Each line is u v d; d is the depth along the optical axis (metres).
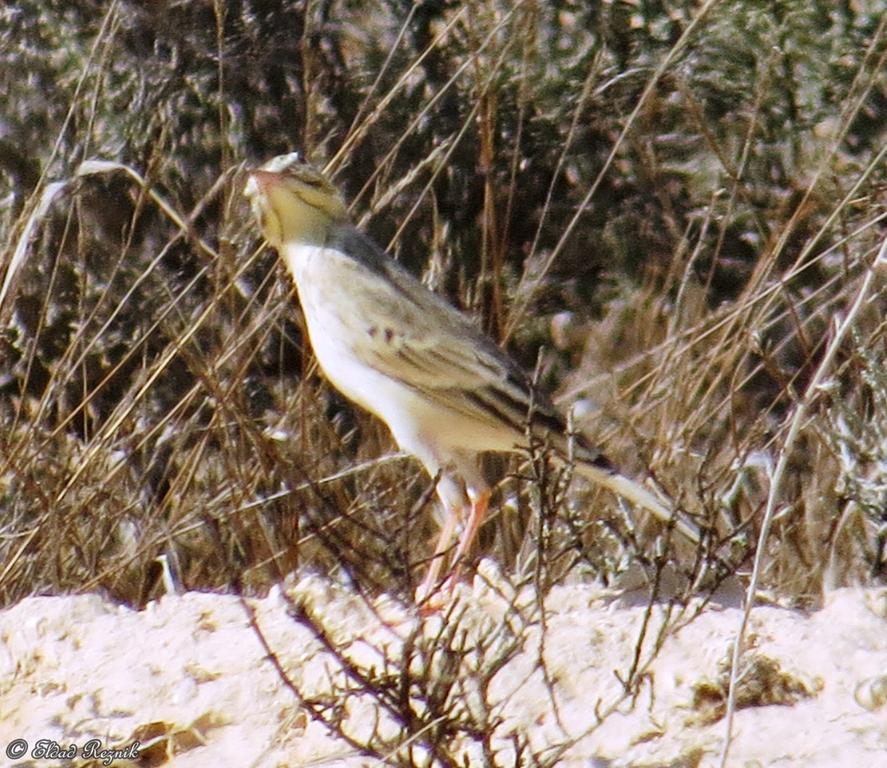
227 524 12.72
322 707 8.10
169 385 15.72
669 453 11.82
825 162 14.11
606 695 8.16
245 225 14.08
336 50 18.55
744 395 14.15
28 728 8.77
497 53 16.52
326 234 10.60
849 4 18.30
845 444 10.82
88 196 17.33
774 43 17.44
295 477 12.25
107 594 12.07
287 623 9.05
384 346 10.23
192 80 17.95
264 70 18.20
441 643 7.98
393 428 10.40
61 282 16.77
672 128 18.30
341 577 11.38
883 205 13.20
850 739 7.60
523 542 10.37
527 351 17.36
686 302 14.88
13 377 16.36
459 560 9.31
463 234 17.70
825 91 18.11
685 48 18.30
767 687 8.08
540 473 8.49
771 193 17.75
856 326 11.91
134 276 16.92
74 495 13.00
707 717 7.95
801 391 14.12
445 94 18.09
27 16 18.05
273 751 8.23
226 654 8.92
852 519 11.08
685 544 10.95
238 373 13.02
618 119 17.55
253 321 14.35
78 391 16.05
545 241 18.02
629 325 16.95
